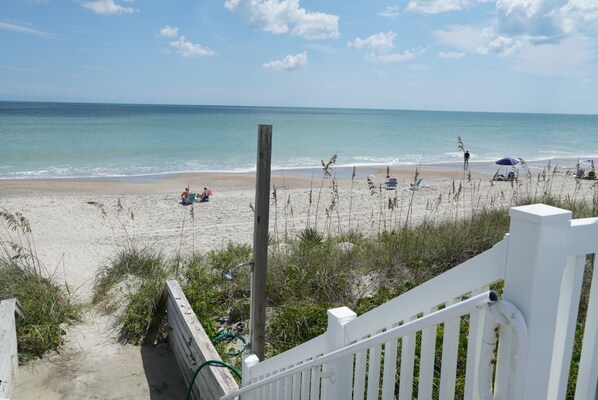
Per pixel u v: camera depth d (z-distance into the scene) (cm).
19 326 535
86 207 1488
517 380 131
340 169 2681
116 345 559
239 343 552
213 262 724
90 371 507
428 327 159
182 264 774
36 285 619
